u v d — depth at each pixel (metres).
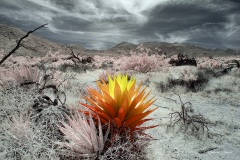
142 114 1.77
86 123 1.79
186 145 3.83
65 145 1.72
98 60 25.08
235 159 3.47
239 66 18.95
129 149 1.79
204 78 11.27
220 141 4.13
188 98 8.05
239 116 6.12
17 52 64.31
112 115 1.79
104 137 1.78
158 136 4.05
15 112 2.19
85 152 1.72
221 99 8.18
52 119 2.02
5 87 3.12
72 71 13.50
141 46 15.43
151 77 12.25
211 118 5.59
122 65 14.87
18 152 1.72
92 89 1.92
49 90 4.88
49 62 25.58
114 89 1.82
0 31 81.69
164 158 3.20
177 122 4.81
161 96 7.99
